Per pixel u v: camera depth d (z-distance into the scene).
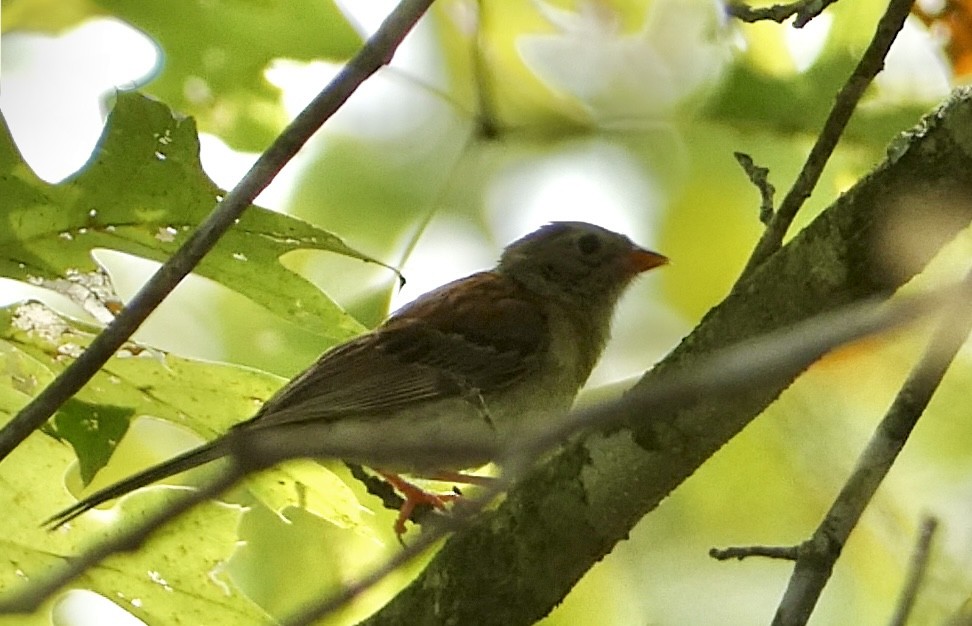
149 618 8.43
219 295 11.73
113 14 11.21
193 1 11.16
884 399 11.77
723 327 7.11
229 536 8.58
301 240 8.63
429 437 4.25
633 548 11.96
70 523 8.58
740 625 11.81
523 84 11.96
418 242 12.07
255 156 11.21
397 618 7.81
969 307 7.32
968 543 9.95
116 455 11.21
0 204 8.50
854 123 10.99
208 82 11.21
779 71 11.55
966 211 6.93
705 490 12.16
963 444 11.66
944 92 10.78
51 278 8.58
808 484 11.91
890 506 11.49
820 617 11.83
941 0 10.20
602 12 11.88
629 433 7.33
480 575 7.67
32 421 6.68
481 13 11.69
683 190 12.11
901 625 6.93
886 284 7.01
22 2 11.26
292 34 11.26
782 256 7.14
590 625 11.76
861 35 11.15
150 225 8.65
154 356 8.82
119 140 8.62
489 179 12.02
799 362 3.96
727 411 7.14
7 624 7.92
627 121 11.96
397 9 7.16
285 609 10.79
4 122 8.50
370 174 11.96
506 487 4.40
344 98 7.09
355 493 9.67
